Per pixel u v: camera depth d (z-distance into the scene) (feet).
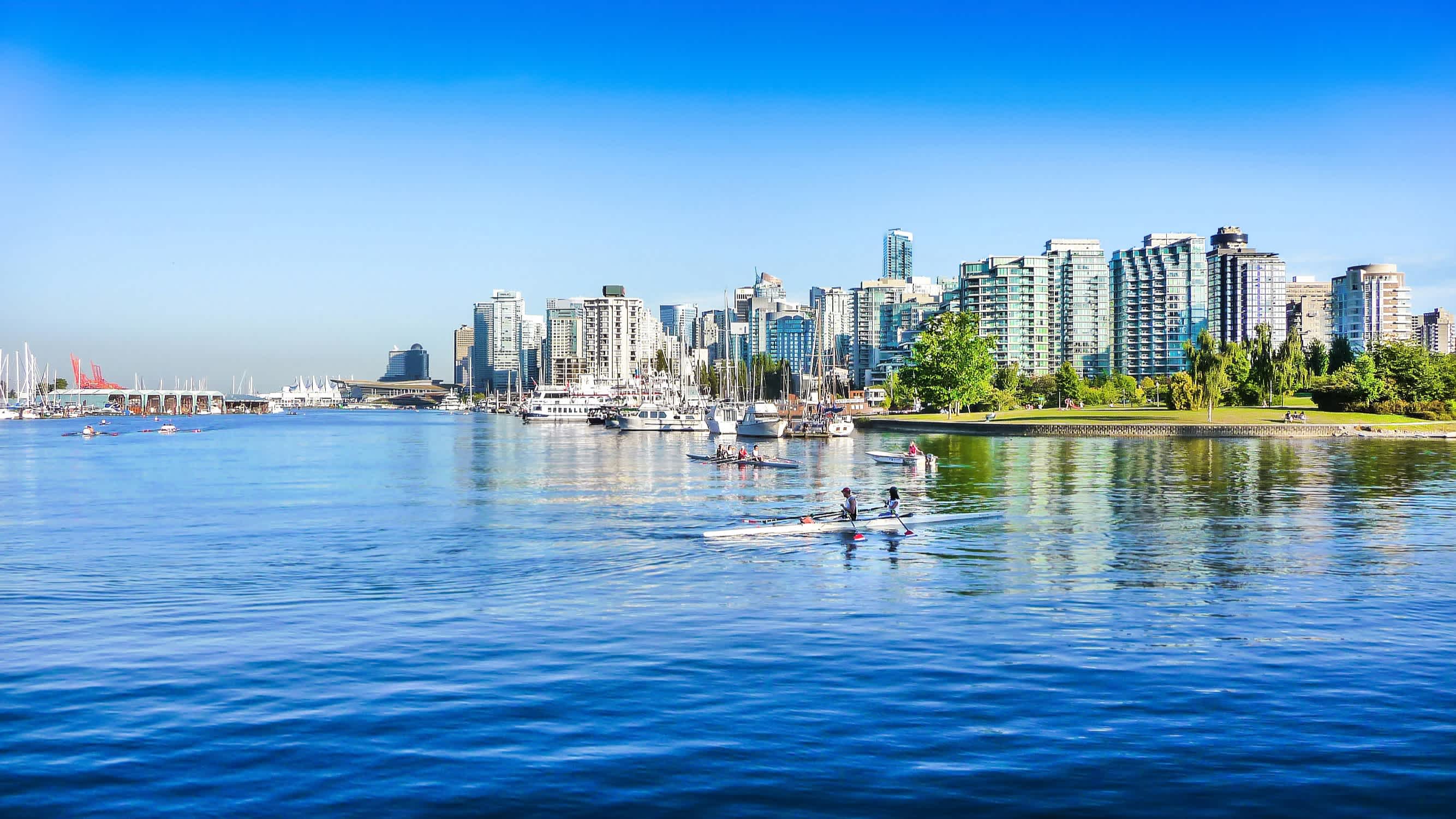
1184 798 51.67
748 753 58.03
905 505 194.29
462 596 106.83
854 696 68.69
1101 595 104.78
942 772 55.01
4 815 50.44
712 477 278.46
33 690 71.51
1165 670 74.64
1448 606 98.22
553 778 54.65
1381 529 156.25
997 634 86.79
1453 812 50.06
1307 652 79.87
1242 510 182.70
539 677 73.87
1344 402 619.26
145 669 77.05
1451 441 454.40
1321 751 57.93
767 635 86.79
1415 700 67.15
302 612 99.14
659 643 84.23
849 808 50.70
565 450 444.96
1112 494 213.46
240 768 56.34
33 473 319.88
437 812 50.49
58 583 118.21
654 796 52.21
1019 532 154.61
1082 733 61.00
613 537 154.61
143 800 52.31
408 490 246.68
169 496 234.38
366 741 60.49
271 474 309.01
